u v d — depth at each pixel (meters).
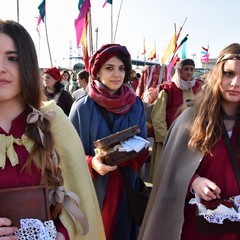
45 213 1.21
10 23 1.25
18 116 1.30
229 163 1.69
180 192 1.73
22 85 1.26
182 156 1.79
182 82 3.79
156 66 7.39
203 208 1.58
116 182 2.35
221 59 1.69
